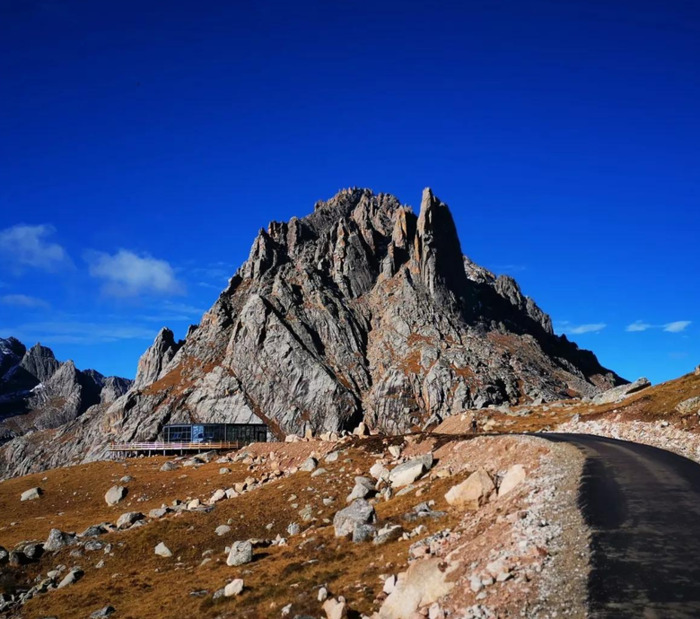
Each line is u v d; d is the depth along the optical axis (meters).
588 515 24.11
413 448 65.31
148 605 36.88
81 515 78.56
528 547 21.86
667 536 20.75
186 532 54.91
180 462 105.06
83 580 48.84
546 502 27.86
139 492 87.75
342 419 198.50
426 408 198.75
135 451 149.75
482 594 19.50
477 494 36.62
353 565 32.78
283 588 31.78
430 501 42.66
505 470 42.34
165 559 50.56
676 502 25.03
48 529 69.50
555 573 19.14
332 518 51.19
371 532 38.22
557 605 17.03
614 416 59.84
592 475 31.53
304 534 47.44
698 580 16.89
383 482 55.62
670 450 41.75
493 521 28.41
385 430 196.00
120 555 52.75
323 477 63.91
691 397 51.25
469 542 26.59
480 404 191.88
